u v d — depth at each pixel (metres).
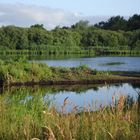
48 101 11.92
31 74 35.91
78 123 8.49
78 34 126.50
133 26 170.00
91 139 7.84
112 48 118.50
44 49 103.44
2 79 33.91
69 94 26.77
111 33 132.62
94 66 57.44
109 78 37.47
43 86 33.69
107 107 10.73
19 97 11.33
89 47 116.75
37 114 9.97
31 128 8.49
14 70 34.94
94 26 174.00
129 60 74.31
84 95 26.00
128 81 37.44
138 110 10.25
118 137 7.85
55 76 36.62
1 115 9.45
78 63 63.75
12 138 8.28
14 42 109.38
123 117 8.42
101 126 8.21
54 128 8.02
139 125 8.59
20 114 9.60
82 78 36.69
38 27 129.75
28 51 100.19
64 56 91.81
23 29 112.00
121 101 8.57
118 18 175.00
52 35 116.94
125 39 133.50
